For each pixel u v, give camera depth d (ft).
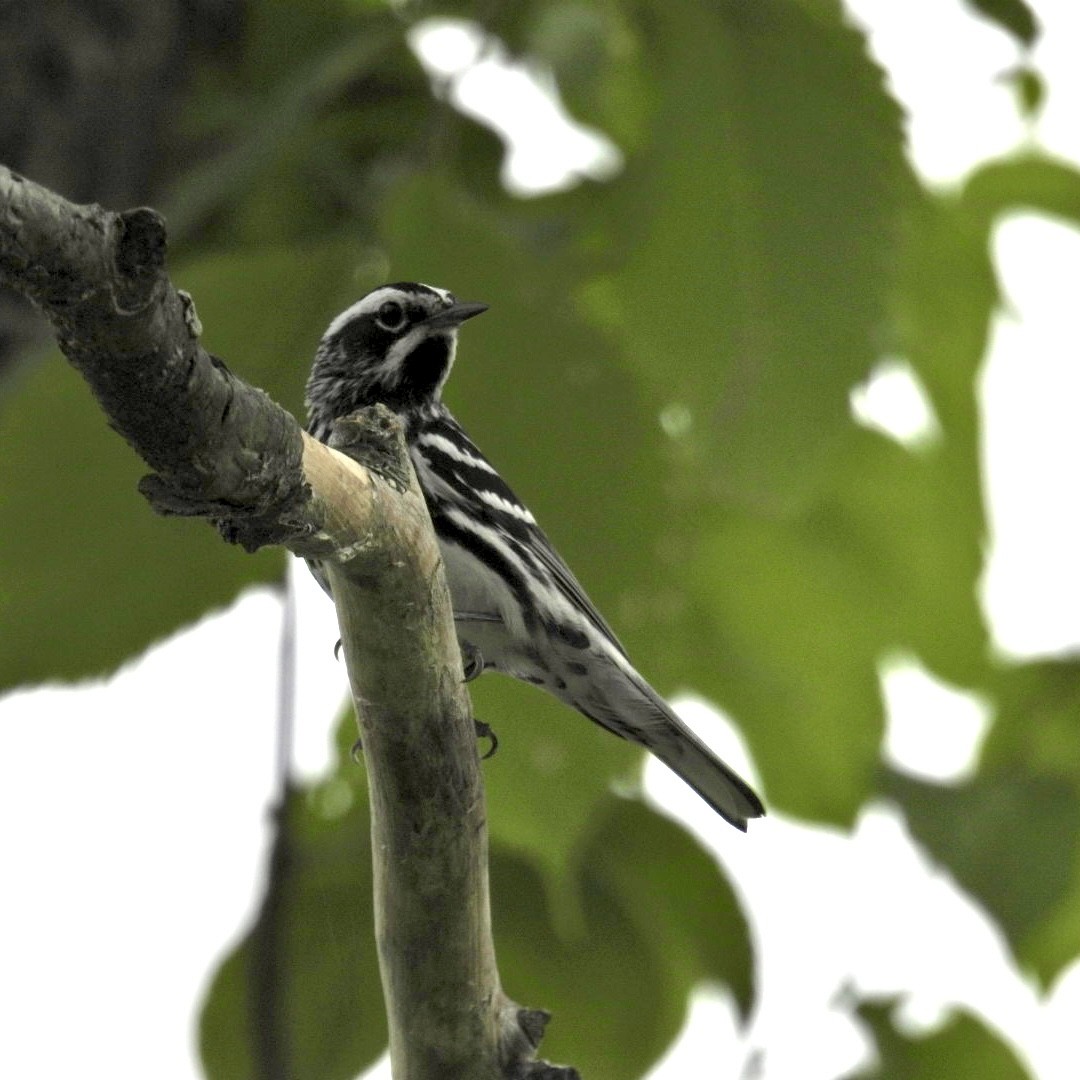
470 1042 25.14
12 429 33.30
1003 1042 39.73
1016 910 40.37
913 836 41.45
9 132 36.65
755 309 33.86
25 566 34.17
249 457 19.12
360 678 23.13
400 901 24.41
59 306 16.85
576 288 36.35
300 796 38.29
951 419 40.52
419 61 39.45
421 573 22.34
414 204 34.14
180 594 34.91
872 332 33.78
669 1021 37.93
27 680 34.40
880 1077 39.58
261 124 37.24
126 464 33.88
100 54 37.52
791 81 34.01
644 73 36.58
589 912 37.86
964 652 42.19
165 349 17.48
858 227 33.91
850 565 40.50
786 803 41.01
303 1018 38.34
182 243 39.11
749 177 34.06
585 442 33.91
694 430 33.91
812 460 33.60
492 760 34.40
